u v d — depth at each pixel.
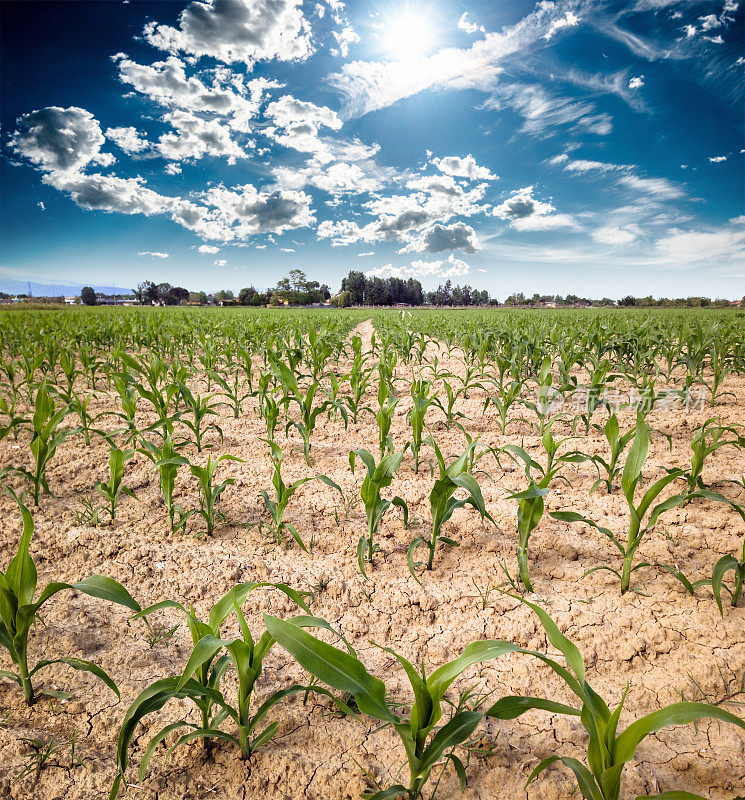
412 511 3.79
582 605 2.69
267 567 3.07
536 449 4.99
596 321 10.57
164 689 1.52
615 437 3.80
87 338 10.98
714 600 2.69
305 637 1.37
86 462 4.72
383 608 2.72
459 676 2.25
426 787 1.74
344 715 2.04
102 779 1.76
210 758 1.84
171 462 3.14
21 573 1.91
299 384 8.09
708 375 8.63
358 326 25.91
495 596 2.80
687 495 2.61
